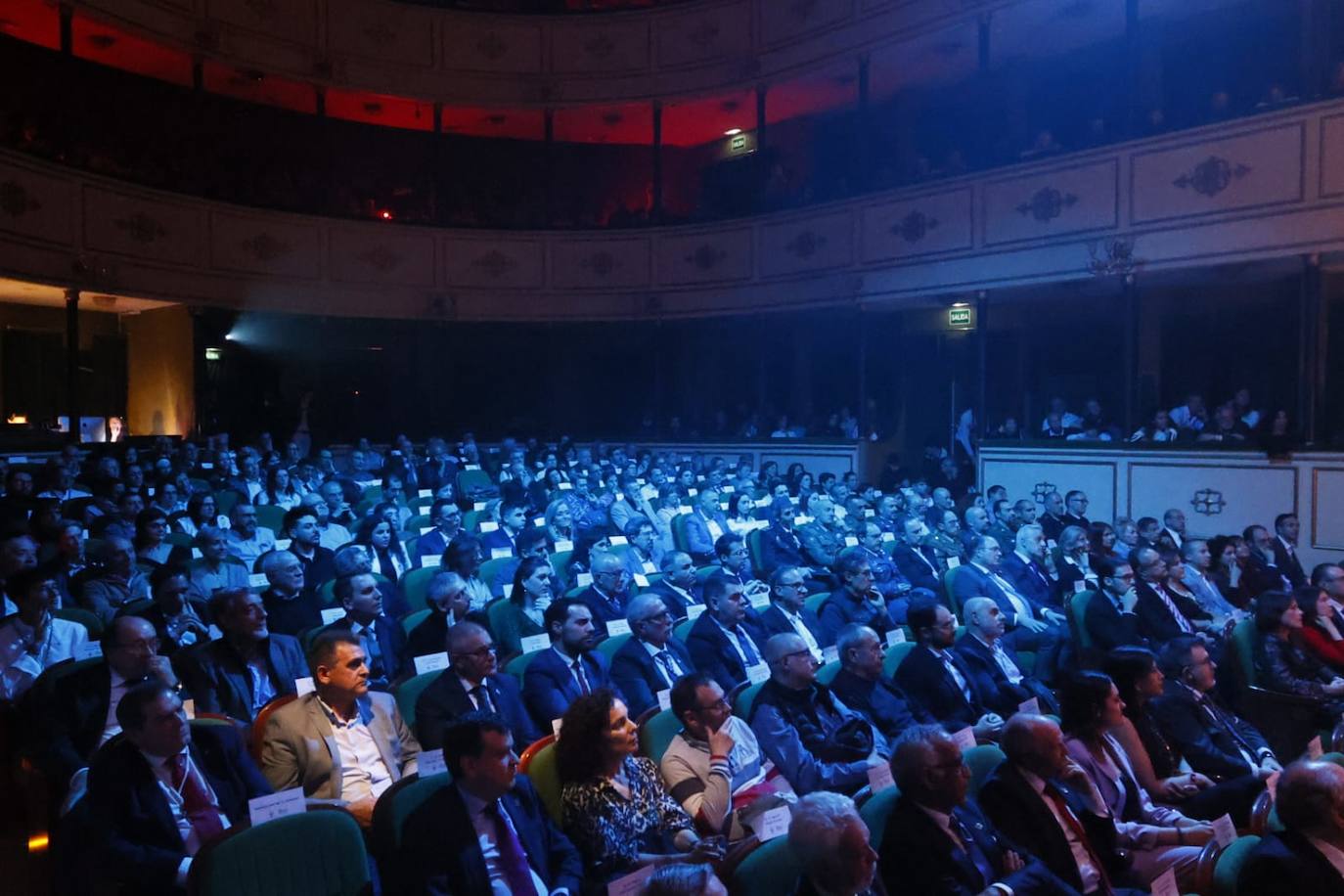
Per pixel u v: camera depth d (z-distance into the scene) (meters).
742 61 16.06
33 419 14.59
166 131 15.30
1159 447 11.28
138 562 6.91
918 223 13.65
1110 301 14.01
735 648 5.72
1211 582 8.27
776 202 15.65
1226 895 3.16
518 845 3.41
